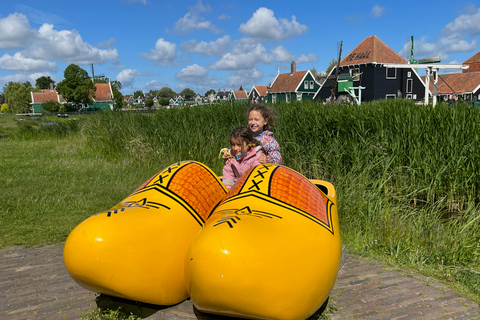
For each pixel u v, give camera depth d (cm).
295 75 5300
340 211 490
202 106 1165
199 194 243
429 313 281
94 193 675
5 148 1349
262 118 379
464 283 345
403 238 437
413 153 630
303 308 181
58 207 592
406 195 546
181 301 221
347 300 300
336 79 4100
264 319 175
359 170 597
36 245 445
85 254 186
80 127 1733
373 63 3909
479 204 546
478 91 4106
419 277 348
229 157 347
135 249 189
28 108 8994
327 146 690
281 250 174
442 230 459
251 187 229
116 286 191
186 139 912
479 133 599
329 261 197
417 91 4159
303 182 252
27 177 802
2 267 380
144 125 1125
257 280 166
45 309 294
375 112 747
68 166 929
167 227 206
